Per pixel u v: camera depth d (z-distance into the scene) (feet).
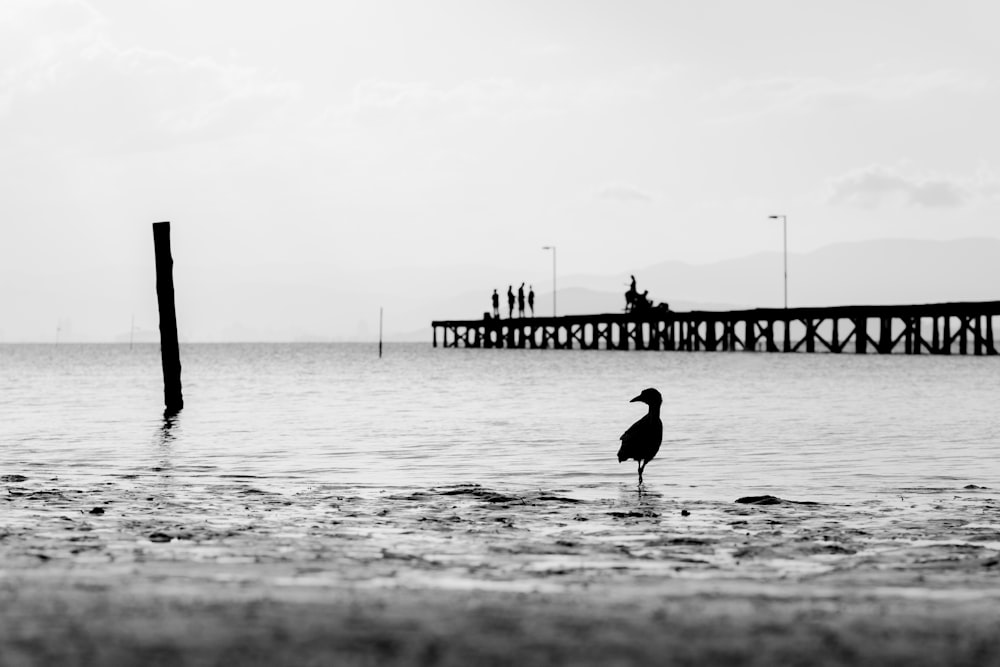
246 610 19.19
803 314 388.57
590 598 22.12
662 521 42.55
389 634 17.29
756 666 15.37
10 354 619.26
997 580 27.76
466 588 24.99
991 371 230.68
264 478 61.82
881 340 363.56
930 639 17.25
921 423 102.37
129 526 39.47
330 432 96.78
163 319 119.55
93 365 372.38
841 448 79.15
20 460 73.20
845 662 15.64
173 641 16.29
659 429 57.72
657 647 16.53
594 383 197.57
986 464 68.54
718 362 314.14
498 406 134.62
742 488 56.18
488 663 15.37
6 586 22.65
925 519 43.16
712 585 26.25
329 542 35.42
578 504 48.26
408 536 37.55
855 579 27.89
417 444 84.69
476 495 51.39
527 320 538.88
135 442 87.35
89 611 18.79
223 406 136.56
